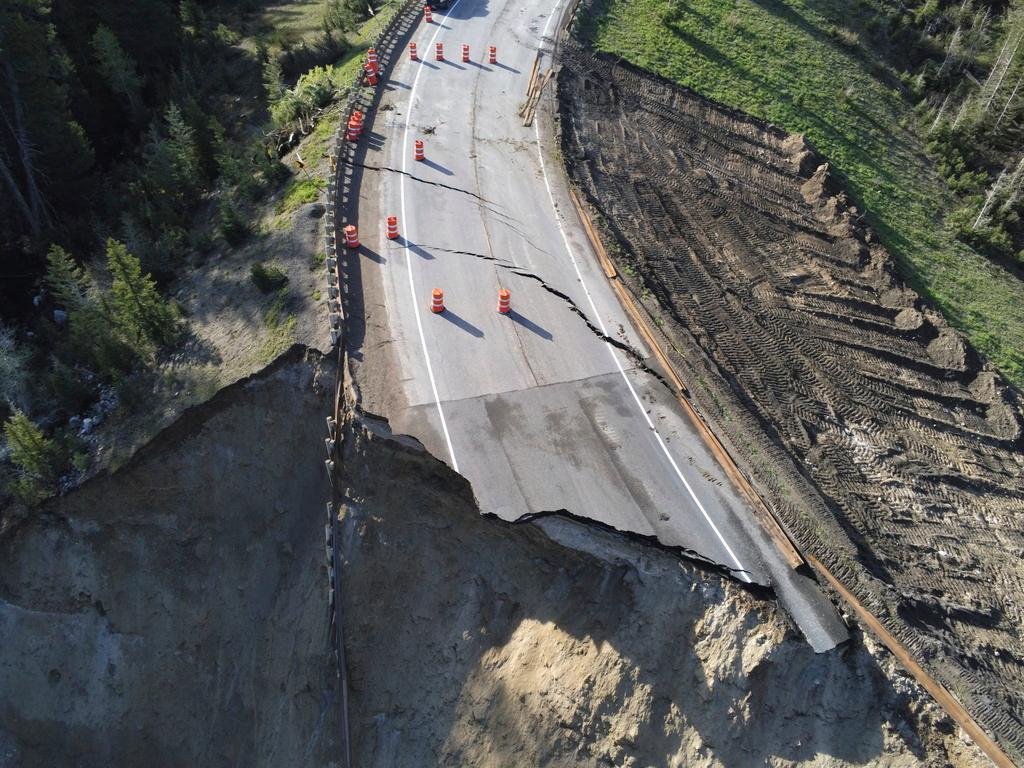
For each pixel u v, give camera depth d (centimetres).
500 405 1777
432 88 2883
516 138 2655
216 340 2036
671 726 1405
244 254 2262
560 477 1630
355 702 1683
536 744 1498
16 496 1920
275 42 3778
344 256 2144
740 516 1573
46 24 2838
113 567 1948
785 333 2078
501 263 2166
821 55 3316
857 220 2517
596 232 2288
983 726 1280
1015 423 1969
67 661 1941
